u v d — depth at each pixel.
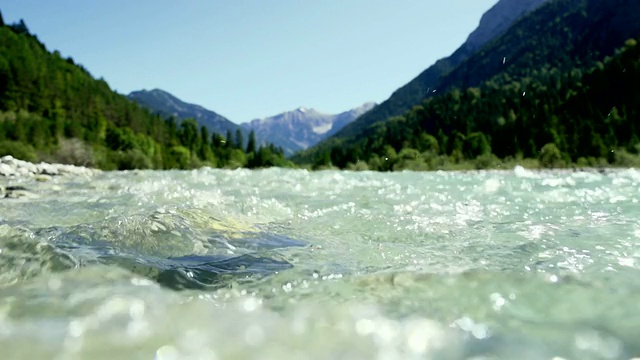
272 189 9.84
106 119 95.56
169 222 4.38
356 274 2.97
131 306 2.28
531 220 5.01
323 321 2.15
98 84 121.25
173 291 2.61
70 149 49.78
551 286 2.62
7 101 81.38
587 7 184.50
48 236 3.89
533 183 11.61
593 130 55.84
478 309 2.29
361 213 5.75
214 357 1.73
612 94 81.94
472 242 3.95
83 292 2.48
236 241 4.09
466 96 132.88
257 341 1.90
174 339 1.89
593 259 3.17
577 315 2.18
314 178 15.57
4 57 88.94
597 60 152.00
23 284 2.57
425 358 1.75
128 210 5.85
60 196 7.93
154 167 64.94
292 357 1.74
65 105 92.00
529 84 126.94
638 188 9.09
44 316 2.10
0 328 1.95
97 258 3.19
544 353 1.77
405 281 2.79
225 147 112.56
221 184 11.85
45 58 112.94
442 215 5.53
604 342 1.86
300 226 4.93
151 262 3.21
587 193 8.03
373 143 114.31
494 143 73.25
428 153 64.81
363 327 2.07
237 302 2.43
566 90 102.88
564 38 178.75
